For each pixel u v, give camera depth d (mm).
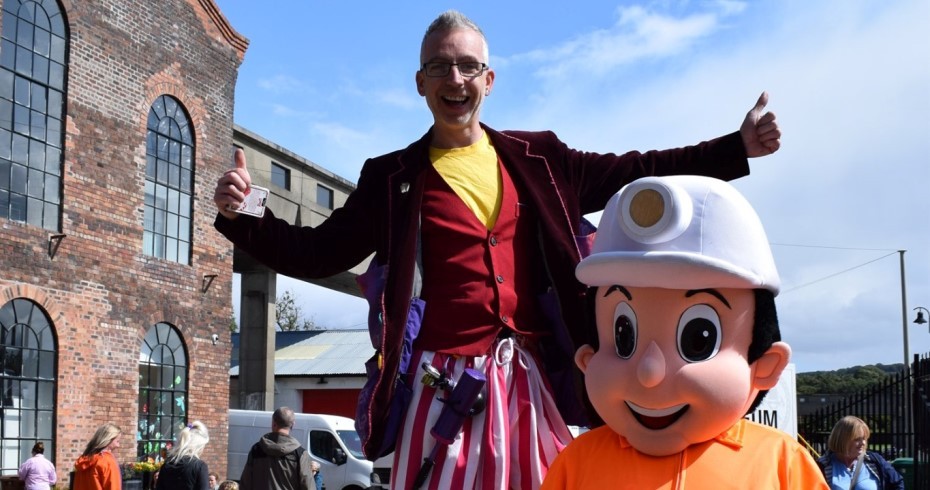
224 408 19688
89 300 16312
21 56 15484
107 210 16828
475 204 2992
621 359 2486
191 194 19297
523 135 3172
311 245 3174
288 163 26078
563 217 3033
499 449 2795
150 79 18062
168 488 8547
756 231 2451
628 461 2535
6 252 14828
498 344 2902
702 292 2395
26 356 15164
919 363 10812
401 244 2979
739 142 3025
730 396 2385
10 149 15180
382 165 3213
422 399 2885
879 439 12203
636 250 2412
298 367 36281
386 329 2885
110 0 17172
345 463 19688
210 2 19656
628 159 3162
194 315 18969
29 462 13820
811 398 17750
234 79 20578
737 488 2395
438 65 2988
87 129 16500
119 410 16750
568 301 2951
